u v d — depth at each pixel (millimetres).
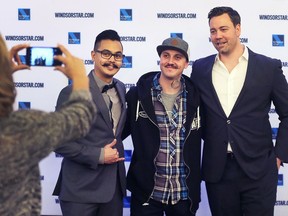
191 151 2312
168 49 2275
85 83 1263
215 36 2383
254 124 2350
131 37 2986
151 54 2992
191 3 2963
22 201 1156
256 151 2361
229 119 2344
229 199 2398
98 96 2189
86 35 2984
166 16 2973
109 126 2203
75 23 2982
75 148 2096
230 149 2359
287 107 2385
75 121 1153
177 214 2344
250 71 2363
